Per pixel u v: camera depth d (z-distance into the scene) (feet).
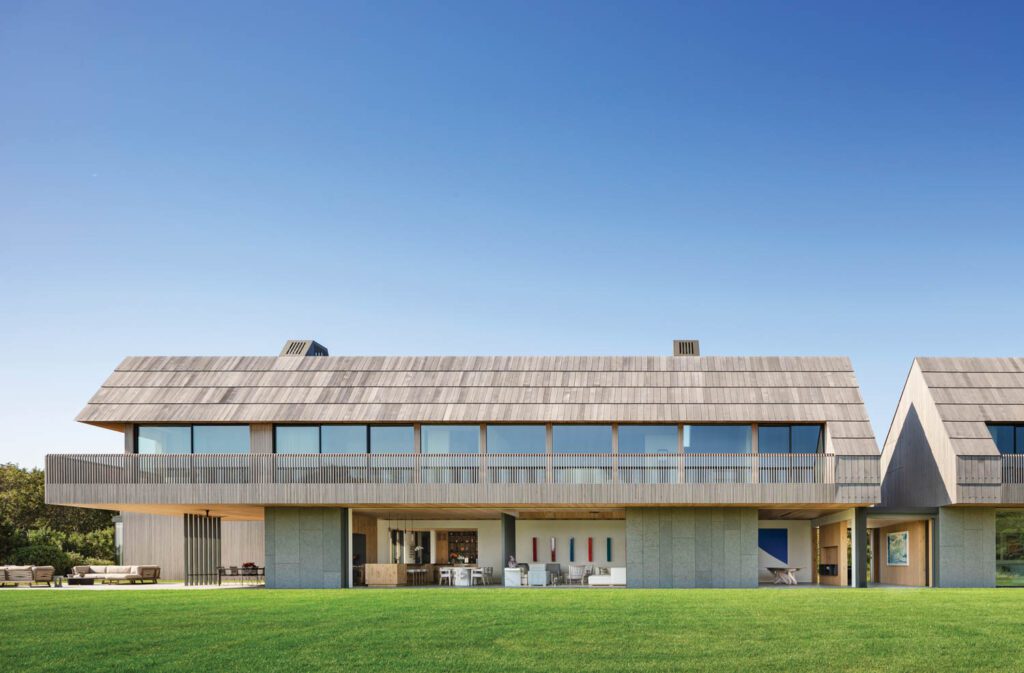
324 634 52.85
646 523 95.25
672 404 95.61
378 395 97.50
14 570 102.01
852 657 45.88
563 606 66.85
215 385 99.04
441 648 48.34
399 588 92.07
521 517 112.47
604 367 100.99
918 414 103.55
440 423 96.27
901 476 111.96
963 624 56.24
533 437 97.40
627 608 65.26
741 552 94.43
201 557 106.32
